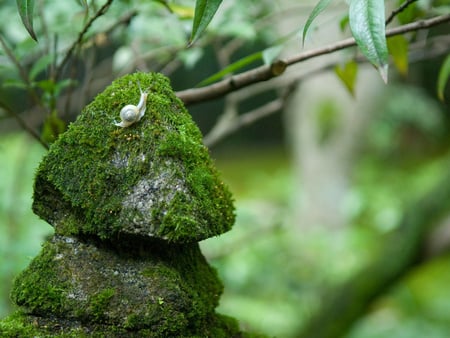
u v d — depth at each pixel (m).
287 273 5.02
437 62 8.84
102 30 2.54
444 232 4.39
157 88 1.51
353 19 1.37
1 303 2.82
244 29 2.59
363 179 7.22
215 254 3.84
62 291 1.46
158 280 1.46
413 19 2.23
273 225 4.71
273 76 1.93
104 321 1.45
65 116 2.31
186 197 1.40
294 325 4.49
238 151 11.20
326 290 4.75
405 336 5.03
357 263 5.11
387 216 5.40
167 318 1.44
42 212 1.53
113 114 1.46
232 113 3.20
